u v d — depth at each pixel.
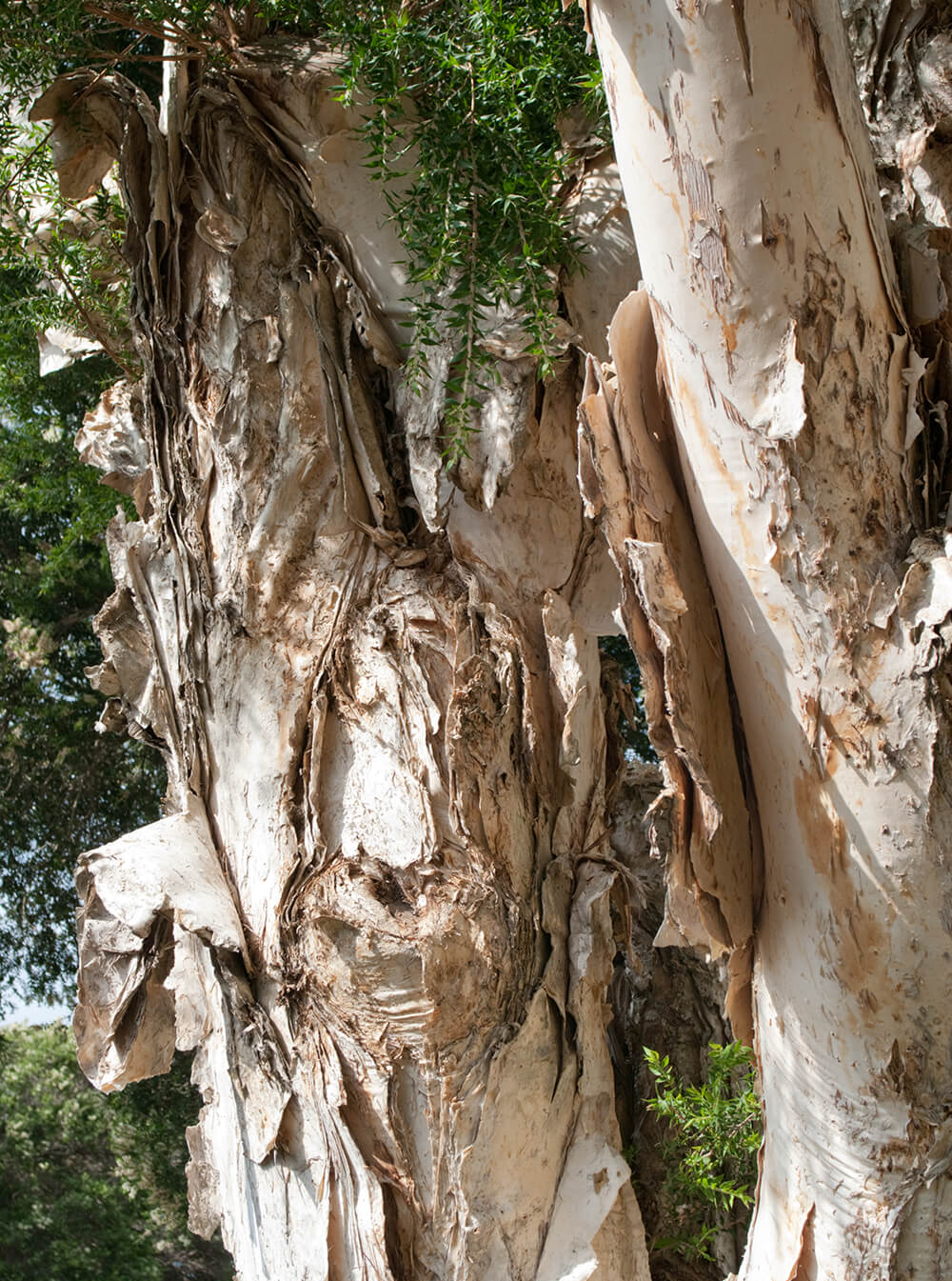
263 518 3.35
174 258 3.55
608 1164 2.97
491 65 2.78
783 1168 2.05
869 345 1.83
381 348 3.29
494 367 3.13
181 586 3.56
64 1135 10.18
